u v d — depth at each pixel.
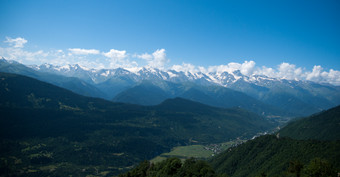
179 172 183.50
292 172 179.38
